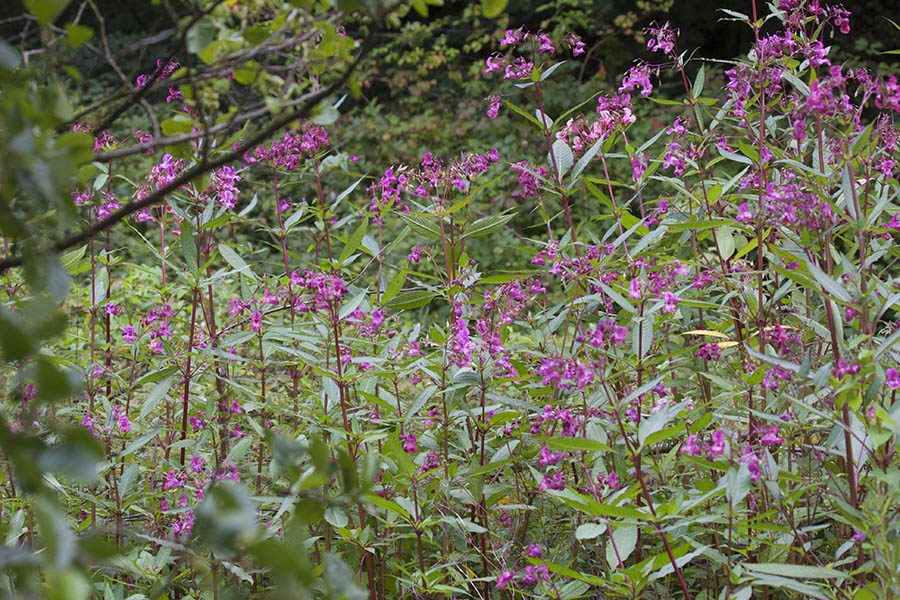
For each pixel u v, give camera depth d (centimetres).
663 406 247
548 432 301
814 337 305
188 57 156
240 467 316
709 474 304
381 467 308
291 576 112
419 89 1278
